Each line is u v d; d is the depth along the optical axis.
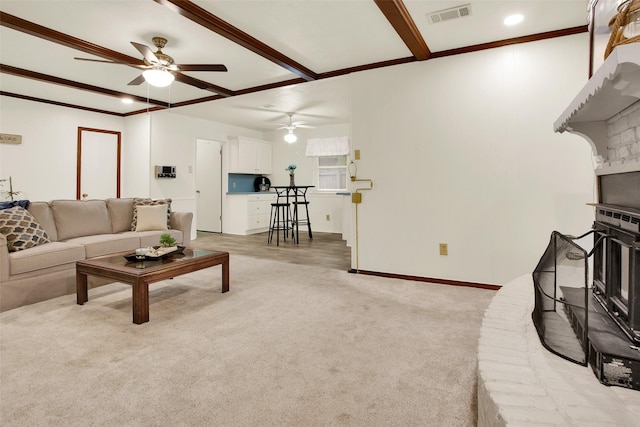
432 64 3.50
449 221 3.49
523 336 1.50
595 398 1.05
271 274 3.92
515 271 3.22
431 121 3.53
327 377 1.77
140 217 4.29
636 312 1.17
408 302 2.95
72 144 5.75
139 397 1.59
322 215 7.73
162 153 6.13
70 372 1.80
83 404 1.53
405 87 3.64
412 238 3.67
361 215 3.93
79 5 2.65
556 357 1.31
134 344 2.13
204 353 2.02
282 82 4.56
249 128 7.89
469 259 3.41
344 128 7.32
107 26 2.99
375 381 1.73
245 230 7.25
